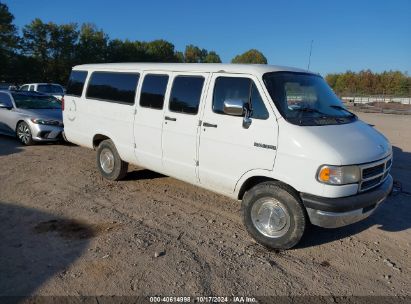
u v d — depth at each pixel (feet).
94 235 15.62
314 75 18.15
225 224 17.33
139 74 20.36
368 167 14.06
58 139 33.99
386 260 14.48
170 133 18.33
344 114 16.80
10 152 30.66
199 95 17.17
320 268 13.82
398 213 19.29
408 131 52.85
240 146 15.51
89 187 21.88
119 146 21.59
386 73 229.86
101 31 205.57
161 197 20.59
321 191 13.50
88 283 12.26
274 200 14.78
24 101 36.76
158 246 14.89
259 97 15.15
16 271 12.78
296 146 13.93
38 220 16.94
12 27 168.55
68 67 188.65
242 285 12.52
